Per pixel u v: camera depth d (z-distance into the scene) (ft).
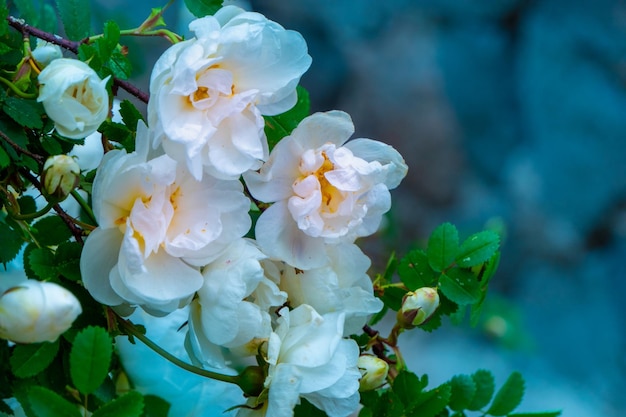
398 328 2.43
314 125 2.26
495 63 8.40
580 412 7.58
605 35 8.43
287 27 8.00
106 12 2.74
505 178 8.30
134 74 2.74
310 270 2.28
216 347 2.25
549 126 8.37
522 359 7.79
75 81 2.17
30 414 2.18
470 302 2.48
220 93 2.20
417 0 8.34
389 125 8.14
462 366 7.50
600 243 8.34
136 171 2.15
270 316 2.27
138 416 2.14
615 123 8.32
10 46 2.36
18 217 2.25
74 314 2.09
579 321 8.13
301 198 2.24
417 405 2.40
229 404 2.56
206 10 2.38
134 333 2.25
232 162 2.20
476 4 8.40
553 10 8.45
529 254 8.25
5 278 2.53
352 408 2.25
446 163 8.19
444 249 2.48
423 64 8.20
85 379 2.11
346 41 8.12
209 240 2.19
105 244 2.19
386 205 2.27
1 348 2.20
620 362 8.00
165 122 2.15
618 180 8.32
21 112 2.24
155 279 2.18
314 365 2.22
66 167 2.18
